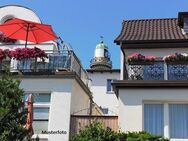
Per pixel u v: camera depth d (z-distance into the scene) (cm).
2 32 1752
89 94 1925
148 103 1470
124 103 1456
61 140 1461
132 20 1881
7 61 1592
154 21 1869
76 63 1675
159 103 1465
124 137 1314
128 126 1426
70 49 1599
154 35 1681
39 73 1549
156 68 1509
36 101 1523
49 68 1572
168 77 1493
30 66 1575
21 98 1019
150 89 1467
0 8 1902
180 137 1415
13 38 1689
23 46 1727
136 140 1274
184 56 1506
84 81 1870
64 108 1501
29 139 1012
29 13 1878
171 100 1448
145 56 1551
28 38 1638
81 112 1711
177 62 1507
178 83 1450
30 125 1020
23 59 1578
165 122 1432
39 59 1584
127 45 1609
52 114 1496
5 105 984
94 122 1379
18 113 999
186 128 1423
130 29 1778
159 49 1603
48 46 1698
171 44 1589
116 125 1466
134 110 1444
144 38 1638
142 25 1828
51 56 1591
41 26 1588
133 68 1517
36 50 1572
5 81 1024
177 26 1792
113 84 1477
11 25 1612
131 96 1463
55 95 1520
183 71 1494
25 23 1595
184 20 1722
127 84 1470
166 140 1296
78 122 1491
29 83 1541
